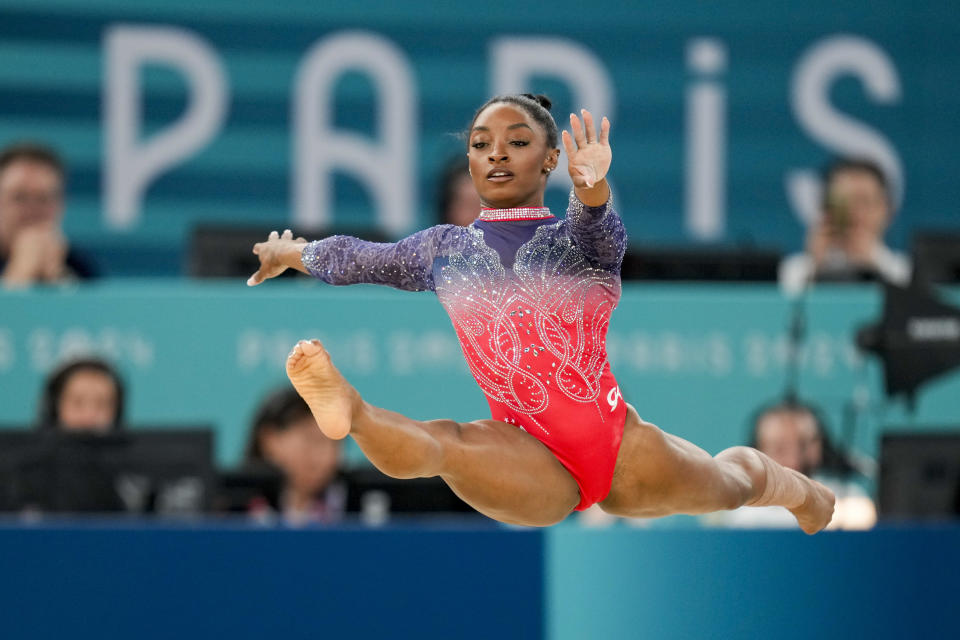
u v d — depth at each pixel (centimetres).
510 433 1222
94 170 3170
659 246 2397
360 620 1513
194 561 1509
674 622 1550
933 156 3450
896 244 3412
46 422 2044
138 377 2158
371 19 3269
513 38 3297
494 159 1205
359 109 3247
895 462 2020
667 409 2198
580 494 1240
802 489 1388
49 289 2152
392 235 2283
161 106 3200
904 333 2136
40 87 3155
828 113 3416
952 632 1595
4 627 1484
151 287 2180
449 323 2205
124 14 3188
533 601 1529
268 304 2181
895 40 3450
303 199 3203
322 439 2062
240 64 3228
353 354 2186
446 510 2009
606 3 3341
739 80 3388
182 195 3198
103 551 1503
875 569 1591
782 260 2405
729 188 3381
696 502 1265
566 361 1211
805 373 2227
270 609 1509
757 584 1570
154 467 1875
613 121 3328
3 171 2650
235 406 2169
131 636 1493
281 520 1797
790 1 3403
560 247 1222
